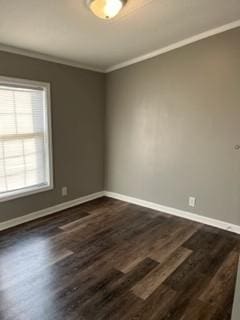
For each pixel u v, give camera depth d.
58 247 2.55
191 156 3.21
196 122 3.11
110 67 3.86
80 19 2.27
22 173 3.11
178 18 2.45
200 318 1.66
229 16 2.51
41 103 3.19
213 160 3.03
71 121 3.59
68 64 3.42
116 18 2.32
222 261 2.33
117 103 3.93
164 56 3.27
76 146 3.72
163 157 3.49
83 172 3.90
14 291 1.88
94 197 4.16
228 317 1.66
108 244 2.63
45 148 3.31
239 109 2.77
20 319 1.63
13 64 2.81
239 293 1.23
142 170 3.76
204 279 2.06
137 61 3.55
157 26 2.58
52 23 2.30
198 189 3.20
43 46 2.82
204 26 2.71
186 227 3.07
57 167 3.48
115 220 3.27
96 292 1.89
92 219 3.29
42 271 2.14
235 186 2.89
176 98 3.24
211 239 2.76
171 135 3.36
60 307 1.73
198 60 2.99
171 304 1.78
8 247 2.53
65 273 2.12
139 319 1.64
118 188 4.14
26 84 2.96
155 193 3.65
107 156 4.22
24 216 3.15
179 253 2.47
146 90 3.53
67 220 3.24
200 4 2.21
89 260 2.32
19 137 3.01
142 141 3.69
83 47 2.98
